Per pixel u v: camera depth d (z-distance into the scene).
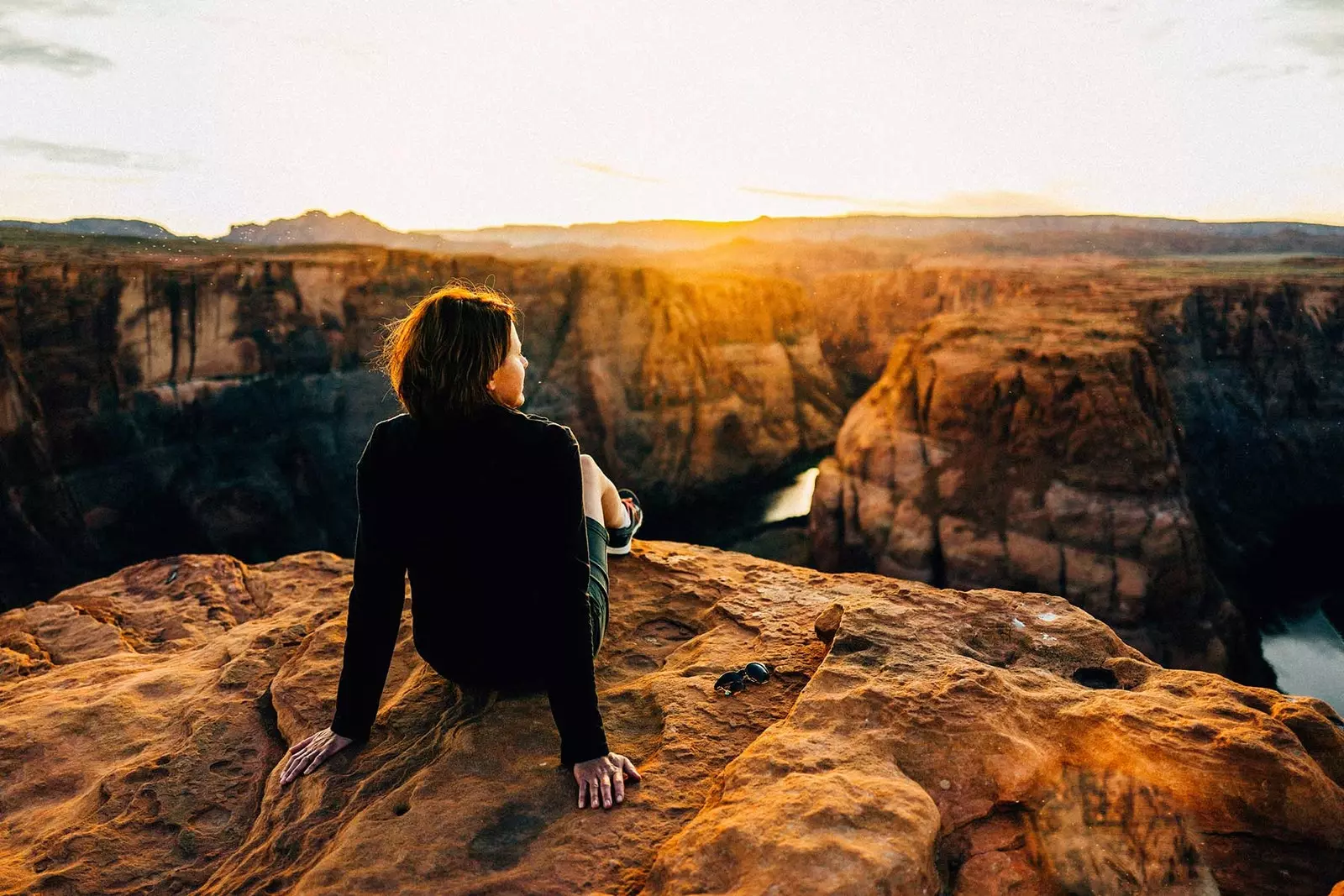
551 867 1.81
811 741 2.04
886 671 2.35
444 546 2.06
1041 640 2.65
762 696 2.49
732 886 1.58
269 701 2.85
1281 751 1.91
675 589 3.40
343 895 1.76
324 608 3.56
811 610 3.09
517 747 2.25
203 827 2.28
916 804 1.74
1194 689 2.29
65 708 3.02
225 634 3.79
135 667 3.58
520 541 2.04
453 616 2.16
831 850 1.58
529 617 2.14
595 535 2.47
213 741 2.65
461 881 1.78
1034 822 1.86
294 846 2.04
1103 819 1.84
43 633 4.34
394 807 2.07
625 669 2.87
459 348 1.91
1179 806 1.85
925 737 2.03
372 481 2.10
